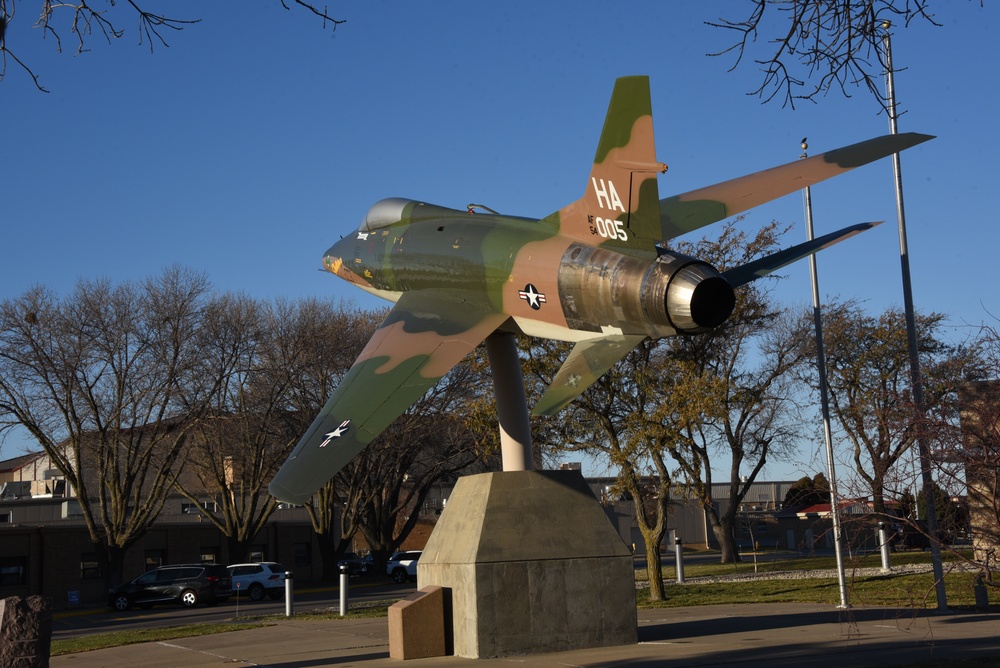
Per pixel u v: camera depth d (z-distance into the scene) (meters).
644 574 40.50
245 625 21.81
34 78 7.18
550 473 14.12
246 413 45.62
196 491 61.59
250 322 46.62
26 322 41.66
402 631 13.45
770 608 19.67
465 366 46.66
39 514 59.34
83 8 7.01
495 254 13.37
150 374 43.19
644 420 24.19
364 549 84.69
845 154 13.42
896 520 10.91
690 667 11.39
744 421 43.72
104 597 45.25
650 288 11.11
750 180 13.30
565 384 10.88
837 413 20.67
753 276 12.09
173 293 43.69
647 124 11.38
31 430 41.69
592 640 13.51
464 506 14.13
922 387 12.30
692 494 28.19
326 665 13.52
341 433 11.03
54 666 15.76
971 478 10.30
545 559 13.45
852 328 42.31
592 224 12.20
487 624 13.08
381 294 16.09
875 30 8.12
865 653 12.07
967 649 12.20
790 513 66.50
